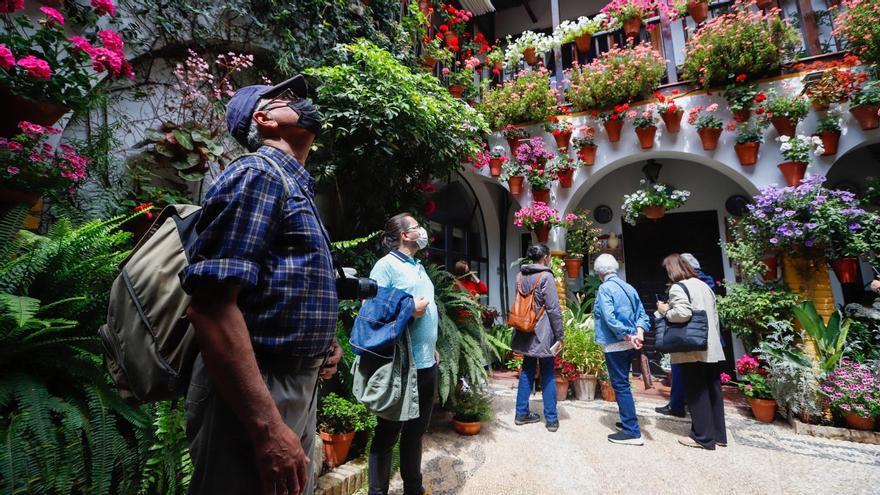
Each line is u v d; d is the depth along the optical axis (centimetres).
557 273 490
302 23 373
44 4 223
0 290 147
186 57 308
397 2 458
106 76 253
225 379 77
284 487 82
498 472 257
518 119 529
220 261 77
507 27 766
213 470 85
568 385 447
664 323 312
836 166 490
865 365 331
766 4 443
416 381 194
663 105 452
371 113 317
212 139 282
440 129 369
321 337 95
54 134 205
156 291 90
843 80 376
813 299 396
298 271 92
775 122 407
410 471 206
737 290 419
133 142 268
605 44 643
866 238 368
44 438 130
